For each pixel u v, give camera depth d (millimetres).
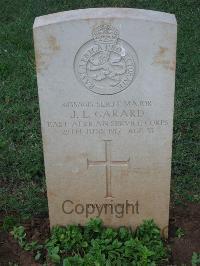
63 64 1348
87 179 1506
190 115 2080
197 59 2438
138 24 1294
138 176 1495
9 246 1543
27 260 1505
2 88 2252
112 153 1464
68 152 1464
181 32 2664
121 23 1298
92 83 1370
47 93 1383
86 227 1538
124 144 1449
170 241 1571
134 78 1358
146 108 1395
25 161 1856
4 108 2129
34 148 1919
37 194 1746
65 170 1491
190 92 2211
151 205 1539
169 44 1311
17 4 2973
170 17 1316
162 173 1486
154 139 1438
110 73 1355
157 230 1522
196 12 2861
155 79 1355
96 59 1343
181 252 1523
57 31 1311
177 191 1742
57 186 1519
